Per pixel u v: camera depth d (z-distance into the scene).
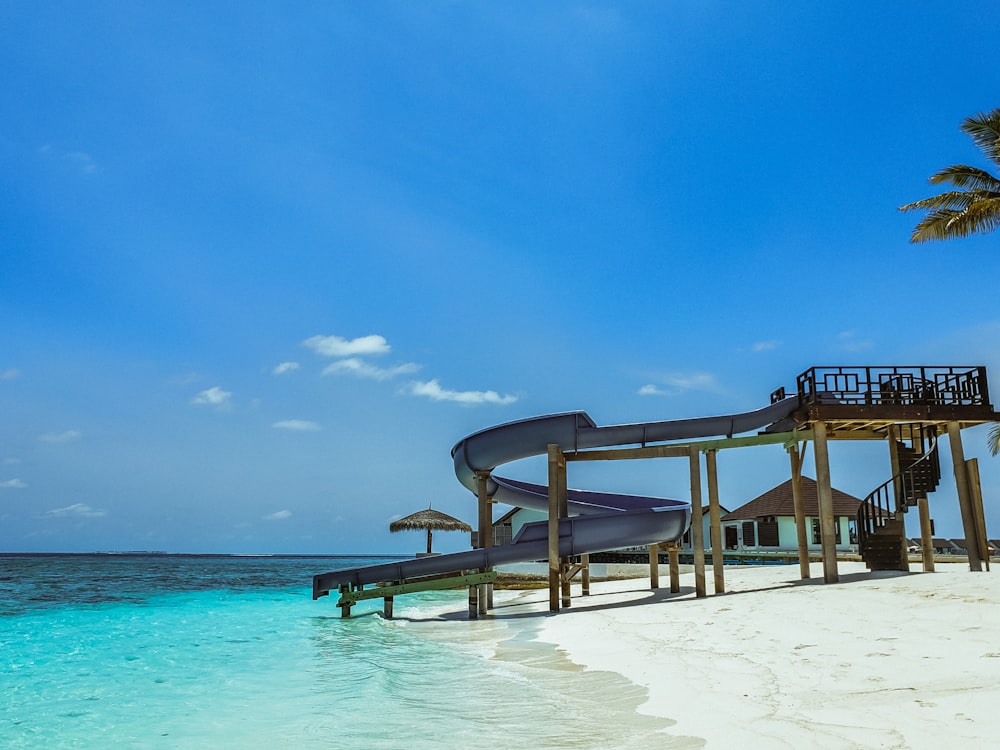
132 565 111.56
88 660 15.38
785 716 7.16
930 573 19.36
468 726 8.16
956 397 20.23
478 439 23.36
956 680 7.84
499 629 18.67
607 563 38.66
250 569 97.38
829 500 19.72
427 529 44.44
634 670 10.73
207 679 12.74
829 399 20.08
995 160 25.53
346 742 7.82
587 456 22.06
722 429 21.30
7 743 8.50
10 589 45.75
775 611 14.95
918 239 25.70
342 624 23.00
